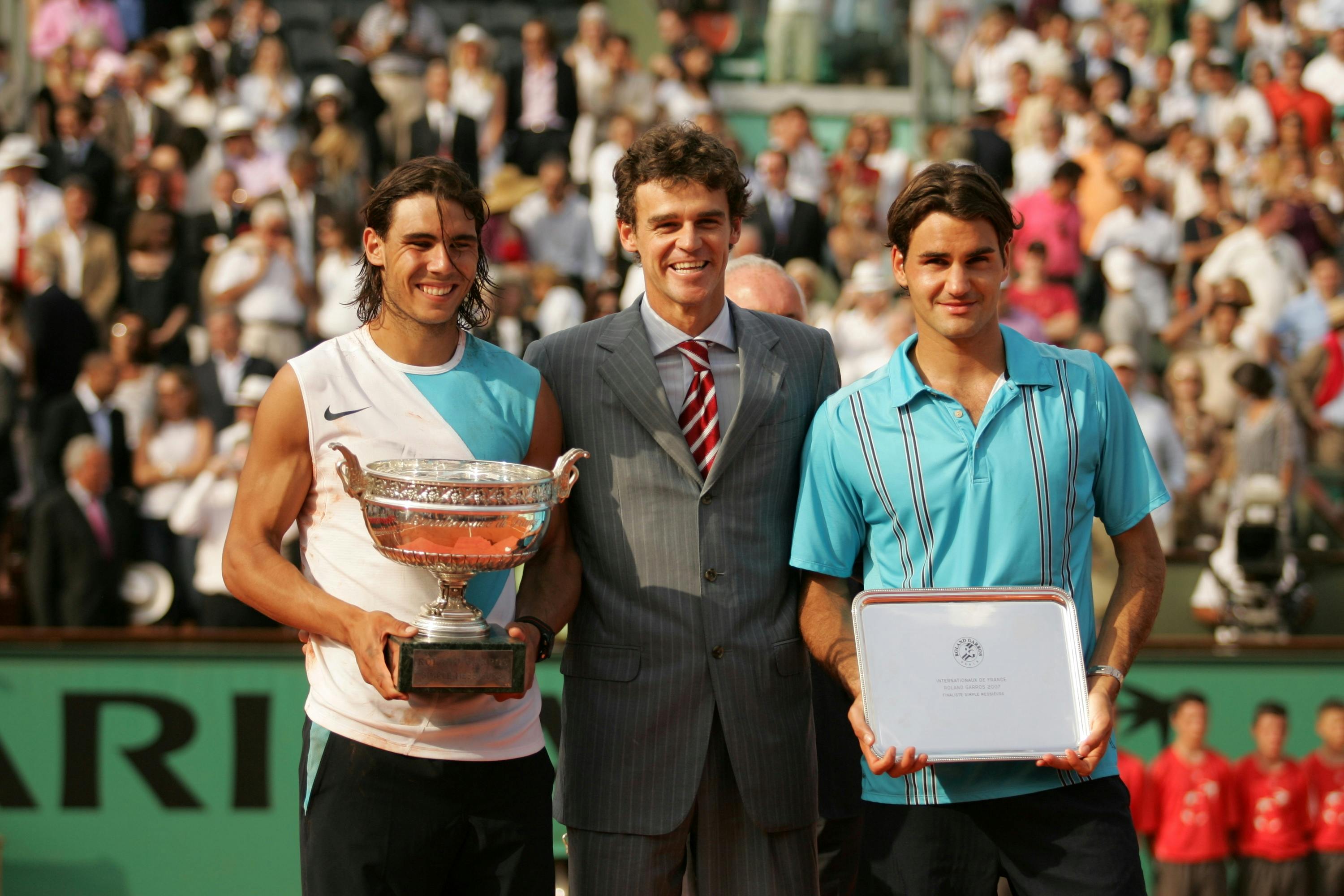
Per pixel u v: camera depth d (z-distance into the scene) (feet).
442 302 13.14
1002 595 13.30
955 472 13.60
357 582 13.32
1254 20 60.59
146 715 26.18
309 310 39.91
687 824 14.32
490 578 13.83
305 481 13.48
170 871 26.04
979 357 13.83
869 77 63.26
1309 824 27.17
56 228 41.65
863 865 14.32
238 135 45.27
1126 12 59.62
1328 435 41.50
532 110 51.19
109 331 40.83
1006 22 57.62
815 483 14.24
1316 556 35.37
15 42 52.85
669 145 13.88
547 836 13.84
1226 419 40.93
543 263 45.21
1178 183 50.90
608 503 14.44
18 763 25.96
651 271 14.15
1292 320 45.01
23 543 33.71
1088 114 52.31
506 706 13.55
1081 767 12.75
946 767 13.60
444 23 65.00
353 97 50.16
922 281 13.43
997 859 13.65
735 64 63.36
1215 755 27.25
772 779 14.29
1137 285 45.01
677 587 14.29
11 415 35.91
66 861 25.91
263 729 26.32
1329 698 27.43
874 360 38.73
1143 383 39.11
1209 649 27.61
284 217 39.09
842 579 14.49
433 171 13.10
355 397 13.41
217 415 36.19
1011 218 13.47
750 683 14.26
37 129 47.52
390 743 13.17
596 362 14.64
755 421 14.43
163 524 32.96
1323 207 49.01
